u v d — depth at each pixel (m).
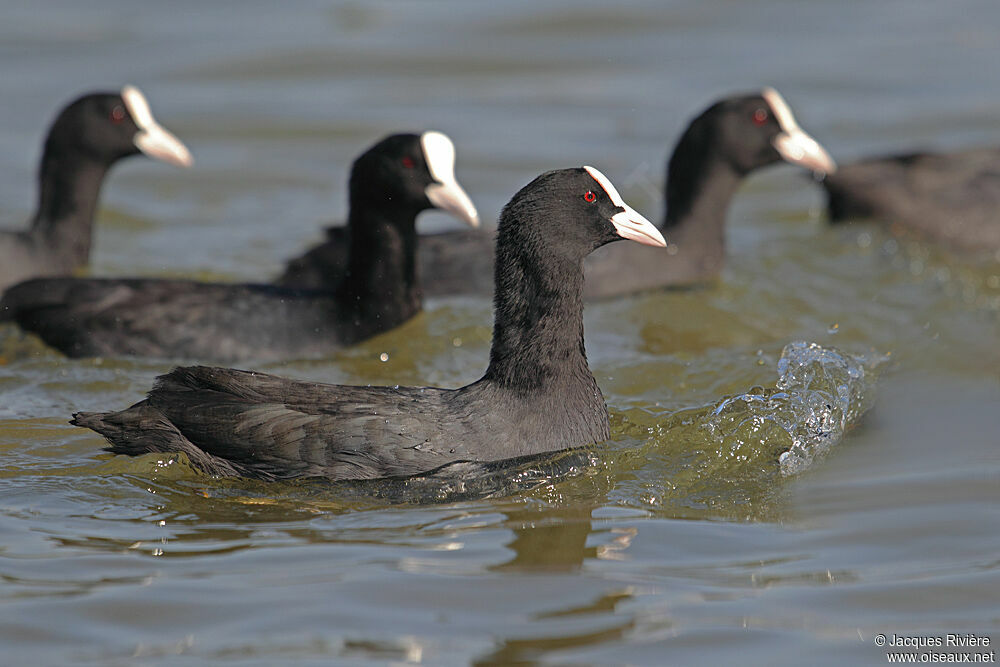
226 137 22.67
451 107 23.84
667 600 8.20
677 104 23.56
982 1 29.00
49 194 16.83
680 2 28.73
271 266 17.69
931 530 9.30
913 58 25.69
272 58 25.94
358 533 9.31
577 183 10.64
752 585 8.43
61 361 13.77
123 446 10.48
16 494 10.08
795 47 26.42
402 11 28.73
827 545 9.09
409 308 14.83
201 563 8.80
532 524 9.44
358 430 10.16
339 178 21.41
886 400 12.48
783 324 15.36
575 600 8.18
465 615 7.98
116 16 28.17
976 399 12.40
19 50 25.80
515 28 27.59
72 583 8.48
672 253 17.11
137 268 17.39
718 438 11.20
